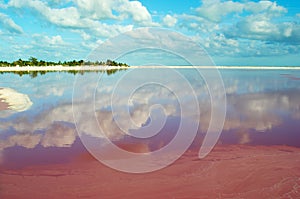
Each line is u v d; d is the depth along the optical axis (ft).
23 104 55.06
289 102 56.08
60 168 24.32
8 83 102.01
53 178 22.45
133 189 20.61
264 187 20.58
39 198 19.48
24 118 42.73
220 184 21.18
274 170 23.24
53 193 20.12
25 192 20.27
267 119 41.29
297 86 90.27
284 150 28.09
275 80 116.98
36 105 53.88
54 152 28.17
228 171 23.25
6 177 22.68
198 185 21.09
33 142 31.37
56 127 37.27
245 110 47.26
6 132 35.35
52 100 60.29
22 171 23.81
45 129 36.50
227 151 27.91
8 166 24.84
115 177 22.50
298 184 20.90
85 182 21.72
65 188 20.81
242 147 29.01
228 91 74.18
